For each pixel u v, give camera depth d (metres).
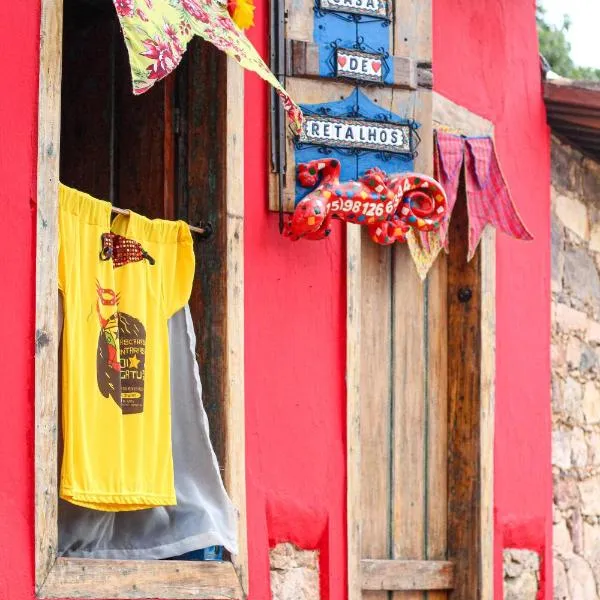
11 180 7.05
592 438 11.11
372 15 8.52
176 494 7.82
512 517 9.88
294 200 8.31
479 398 9.62
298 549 8.45
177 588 7.64
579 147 11.07
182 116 8.35
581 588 10.75
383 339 9.34
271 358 8.40
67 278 7.33
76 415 7.30
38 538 6.98
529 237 9.61
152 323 7.74
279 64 8.33
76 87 8.78
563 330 10.78
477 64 9.91
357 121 8.44
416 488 9.46
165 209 8.30
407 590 9.32
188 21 7.36
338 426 8.69
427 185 8.46
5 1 7.09
